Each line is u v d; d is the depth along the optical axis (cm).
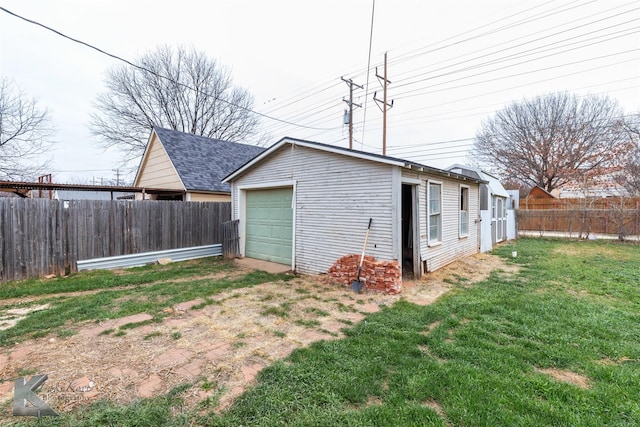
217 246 973
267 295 516
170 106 2127
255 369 273
